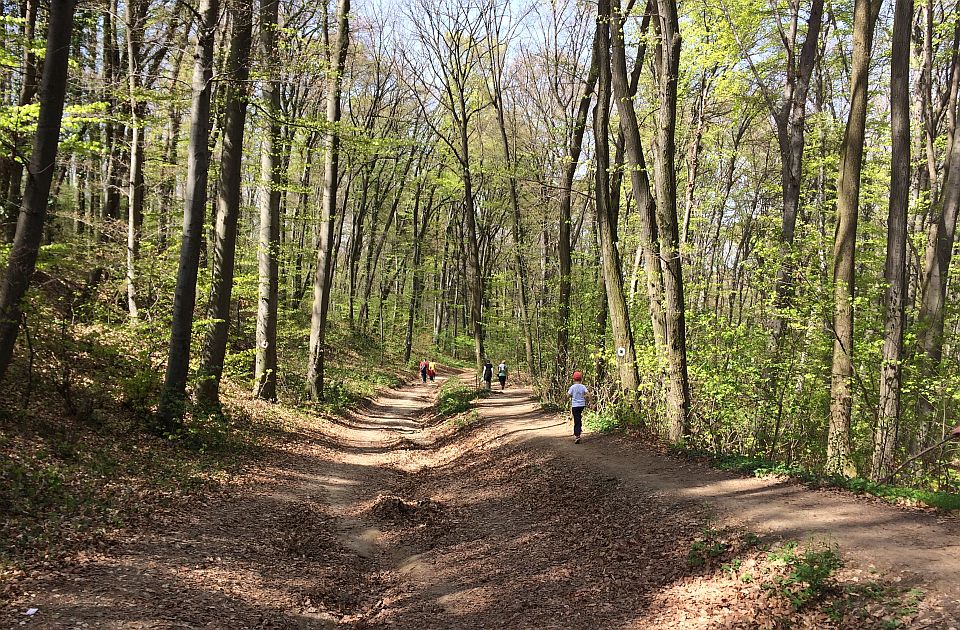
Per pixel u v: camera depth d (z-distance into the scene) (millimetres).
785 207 13711
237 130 13812
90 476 8258
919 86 15539
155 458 10000
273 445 13609
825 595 5320
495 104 23875
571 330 20391
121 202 23406
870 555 5852
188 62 15969
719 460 10414
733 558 6430
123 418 11320
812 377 11984
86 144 11227
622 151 18062
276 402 18078
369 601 6969
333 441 16266
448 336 54719
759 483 9031
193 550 6992
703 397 12602
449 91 25125
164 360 14133
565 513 9266
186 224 11312
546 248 28844
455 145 31609
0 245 9648
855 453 11594
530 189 25078
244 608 5852
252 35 14031
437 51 24375
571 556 7559
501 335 38969
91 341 10680
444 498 11516
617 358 15258
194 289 11562
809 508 7551
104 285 13555
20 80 14438
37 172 8609
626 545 7551
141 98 13602
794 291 12516
